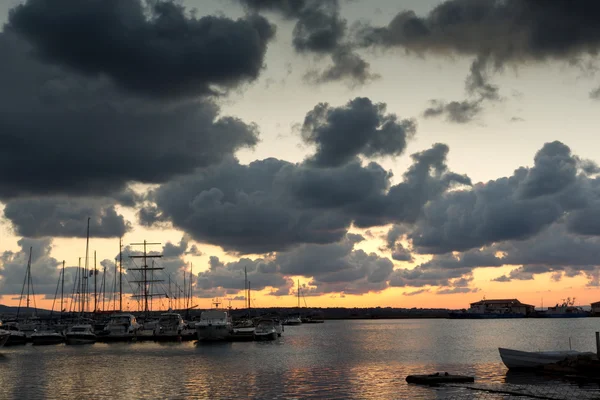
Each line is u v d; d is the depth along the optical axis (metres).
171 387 61.69
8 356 101.75
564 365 68.19
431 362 86.88
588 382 61.16
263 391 58.44
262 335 141.25
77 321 168.12
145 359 94.00
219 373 73.44
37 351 113.38
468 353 105.12
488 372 71.06
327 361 89.31
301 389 59.47
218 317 135.88
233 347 122.44
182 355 101.88
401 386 60.44
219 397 55.25
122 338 136.38
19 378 70.00
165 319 149.88
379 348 121.12
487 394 54.84
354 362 87.50
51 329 143.50
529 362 71.44
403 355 101.31
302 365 83.50
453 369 75.88
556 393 54.84
